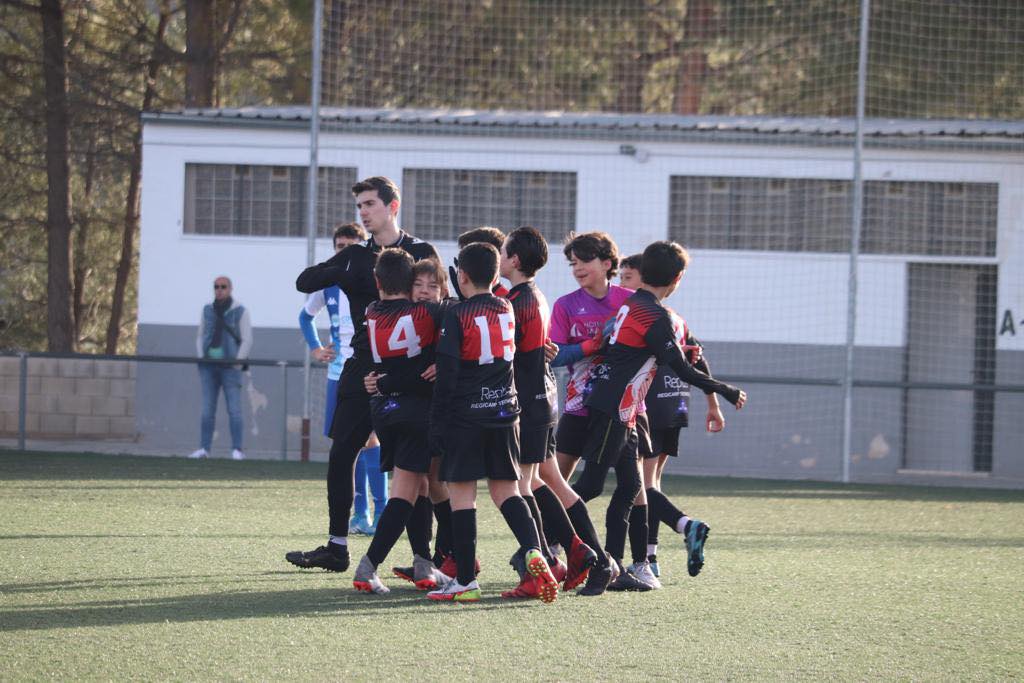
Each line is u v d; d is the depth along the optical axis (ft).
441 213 178.40
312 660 51.42
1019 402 171.32
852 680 50.65
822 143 171.94
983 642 58.75
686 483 148.46
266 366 175.63
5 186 267.18
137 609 60.90
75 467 139.03
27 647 52.34
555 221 177.06
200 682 47.42
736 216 174.91
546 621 61.26
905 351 173.06
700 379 68.95
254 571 74.02
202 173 183.21
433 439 63.93
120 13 249.34
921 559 88.63
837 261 172.86
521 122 177.06
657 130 174.40
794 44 228.02
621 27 232.53
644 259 70.18
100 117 245.24
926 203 171.83
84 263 290.35
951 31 206.80
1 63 239.09
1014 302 171.01
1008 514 122.83
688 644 56.65
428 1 215.10
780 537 99.45
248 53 236.02
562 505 71.05
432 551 84.43
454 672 49.96
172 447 177.27
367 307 69.97
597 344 72.74
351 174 179.63
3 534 86.12
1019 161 169.68
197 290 182.91
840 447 170.30
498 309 65.00
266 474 138.00
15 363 180.65
